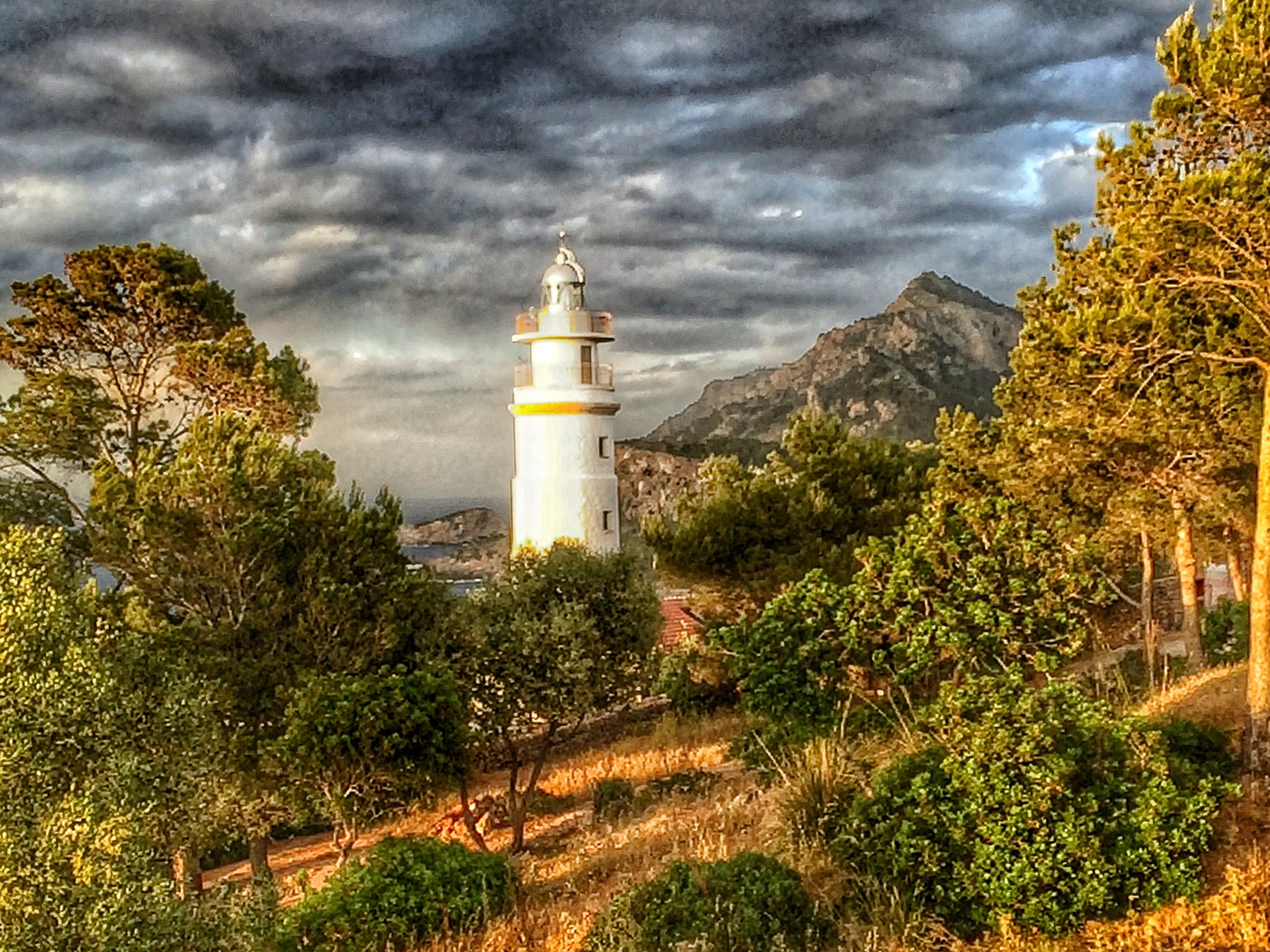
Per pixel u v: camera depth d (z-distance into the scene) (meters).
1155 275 10.52
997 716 8.88
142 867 7.42
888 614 12.34
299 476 16.81
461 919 10.62
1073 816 8.16
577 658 16.38
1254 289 10.03
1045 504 15.97
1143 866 8.16
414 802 14.66
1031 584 11.90
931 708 9.81
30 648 8.07
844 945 8.33
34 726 7.64
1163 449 14.37
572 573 17.75
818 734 11.42
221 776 11.52
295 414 23.02
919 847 8.66
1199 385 12.72
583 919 10.01
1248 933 7.47
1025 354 15.09
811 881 9.19
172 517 15.29
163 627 14.96
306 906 10.58
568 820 17.36
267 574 15.80
